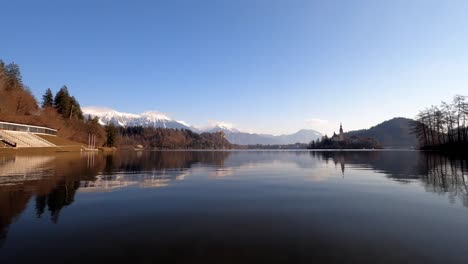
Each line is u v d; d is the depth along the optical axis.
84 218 8.34
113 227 7.48
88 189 13.66
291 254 5.66
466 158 39.19
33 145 67.25
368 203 10.52
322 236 6.79
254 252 5.75
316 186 15.02
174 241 6.40
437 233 7.00
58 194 12.20
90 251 5.79
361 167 28.06
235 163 36.97
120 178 18.33
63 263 5.21
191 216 8.63
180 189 13.98
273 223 7.90
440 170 22.73
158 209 9.55
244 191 13.38
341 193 12.73
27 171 21.45
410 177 18.66
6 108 88.44
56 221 8.02
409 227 7.51
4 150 48.69
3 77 96.69
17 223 7.79
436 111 69.75
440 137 71.38
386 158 46.50
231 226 7.59
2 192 12.52
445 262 5.30
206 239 6.55
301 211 9.30
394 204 10.34
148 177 19.19
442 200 11.04
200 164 34.59
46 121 96.06
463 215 8.73
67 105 121.56
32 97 109.44
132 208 9.69
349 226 7.61
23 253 5.68
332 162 37.78
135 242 6.33
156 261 5.29
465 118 59.16
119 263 5.20
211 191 13.38
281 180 17.81
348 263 5.24
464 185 14.83
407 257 5.53
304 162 38.88
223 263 5.21
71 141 98.12
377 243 6.32
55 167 25.23
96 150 96.88
